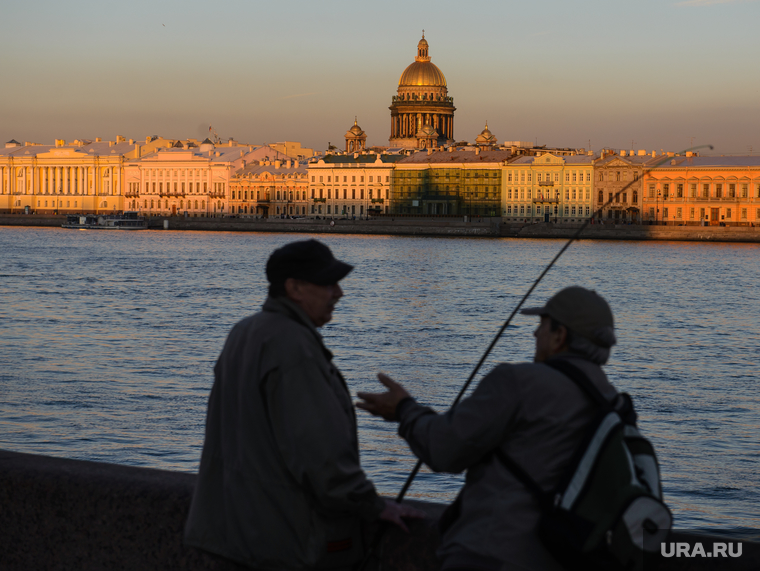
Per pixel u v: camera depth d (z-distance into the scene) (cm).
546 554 345
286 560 380
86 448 2123
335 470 371
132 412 2480
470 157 15750
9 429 2280
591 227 14262
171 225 17725
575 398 352
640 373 3297
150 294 6156
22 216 18800
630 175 14312
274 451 382
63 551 475
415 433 372
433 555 405
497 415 352
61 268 8288
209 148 18725
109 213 18988
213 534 397
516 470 351
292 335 386
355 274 7969
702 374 3288
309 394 377
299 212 17150
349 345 3906
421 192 15888
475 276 7956
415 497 1738
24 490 478
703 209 13962
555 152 16112
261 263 9231
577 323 366
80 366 3266
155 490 457
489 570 347
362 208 16475
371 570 416
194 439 2216
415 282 7306
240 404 389
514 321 4856
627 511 329
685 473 1958
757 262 9919
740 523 1638
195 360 3447
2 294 5981
